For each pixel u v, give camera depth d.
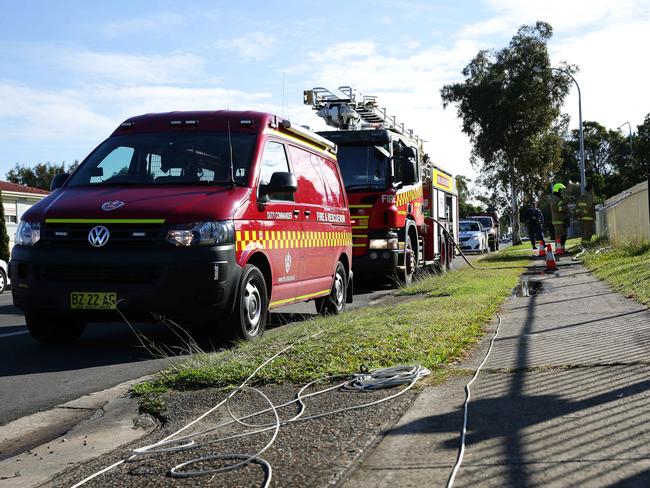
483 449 3.42
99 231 7.21
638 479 2.92
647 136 81.94
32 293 7.35
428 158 18.31
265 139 8.54
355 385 5.04
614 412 3.90
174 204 7.36
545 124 53.66
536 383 4.72
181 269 7.09
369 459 3.42
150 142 8.47
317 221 9.84
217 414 4.70
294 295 9.04
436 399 4.48
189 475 3.42
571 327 7.18
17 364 7.06
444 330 7.16
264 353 6.37
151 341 8.34
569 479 2.97
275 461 3.51
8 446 4.54
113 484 3.42
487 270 17.81
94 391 5.92
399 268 15.17
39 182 92.50
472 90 53.78
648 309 8.14
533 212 29.28
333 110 16.75
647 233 20.52
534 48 53.22
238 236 7.52
